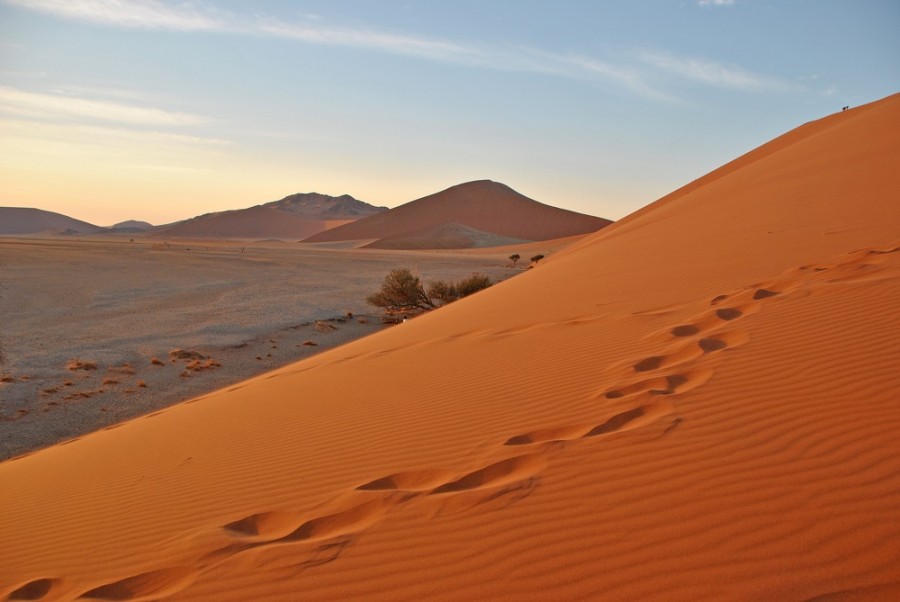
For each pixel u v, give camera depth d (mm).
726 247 12820
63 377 19656
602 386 5840
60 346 24422
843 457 3684
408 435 5598
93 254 77750
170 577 3922
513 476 4301
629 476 3932
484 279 38375
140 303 37844
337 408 7070
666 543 3223
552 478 4090
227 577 3697
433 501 4109
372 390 7590
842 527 3061
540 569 3229
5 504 6477
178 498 5285
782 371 5180
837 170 18438
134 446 7641
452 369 7781
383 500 4289
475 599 3102
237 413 7969
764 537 3109
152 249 99250
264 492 4988
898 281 7168
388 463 5051
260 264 73625
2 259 64188
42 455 9594
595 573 3111
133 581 3963
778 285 8484
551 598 3000
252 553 3908
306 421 6801
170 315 32906
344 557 3662
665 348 6613
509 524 3670
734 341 6309
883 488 3305
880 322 5973
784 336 6070
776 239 12180
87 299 38938
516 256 89938
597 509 3648
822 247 10406
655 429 4488
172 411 10016
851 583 2699
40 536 5223
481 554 3449
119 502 5578
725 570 2936
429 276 60656
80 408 16438
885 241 9609
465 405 6141
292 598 3389
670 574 2988
